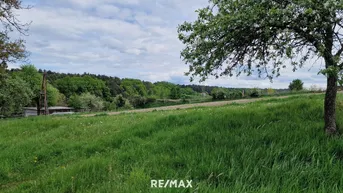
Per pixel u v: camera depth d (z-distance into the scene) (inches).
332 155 159.5
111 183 150.3
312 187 124.2
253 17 176.4
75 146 289.6
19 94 1407.5
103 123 443.8
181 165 174.4
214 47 206.1
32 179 207.8
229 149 179.9
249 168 147.2
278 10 162.9
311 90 1026.7
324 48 161.6
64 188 153.9
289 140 184.4
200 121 306.8
